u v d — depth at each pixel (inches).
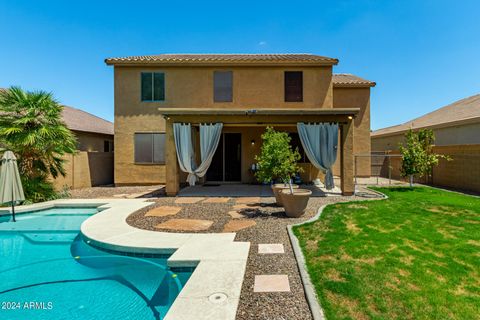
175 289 186.7
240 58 650.8
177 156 477.4
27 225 345.4
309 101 626.8
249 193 498.6
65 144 464.8
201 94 634.8
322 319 128.2
